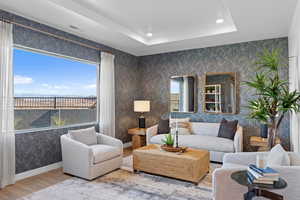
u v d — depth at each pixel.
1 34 2.82
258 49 4.27
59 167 3.71
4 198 2.50
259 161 1.85
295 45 3.06
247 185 1.64
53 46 3.62
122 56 5.29
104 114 4.55
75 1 2.92
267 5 2.70
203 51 4.90
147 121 5.73
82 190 2.73
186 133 4.58
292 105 2.86
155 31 4.21
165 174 3.11
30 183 2.96
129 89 5.54
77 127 4.10
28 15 3.11
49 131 3.58
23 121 3.25
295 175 1.84
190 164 2.91
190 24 3.81
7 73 2.89
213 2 2.98
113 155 3.45
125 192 2.68
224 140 3.96
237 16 3.04
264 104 2.88
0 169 2.77
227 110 4.54
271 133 2.78
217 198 2.03
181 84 5.14
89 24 3.45
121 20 3.64
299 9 2.55
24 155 3.20
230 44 4.57
